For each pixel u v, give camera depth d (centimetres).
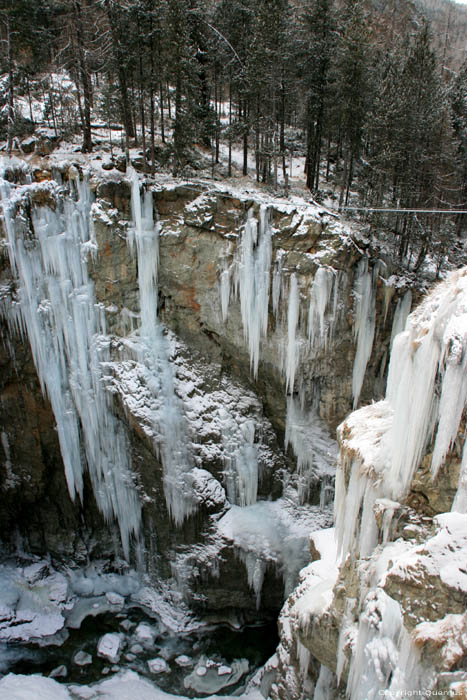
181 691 1348
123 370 1577
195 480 1539
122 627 1531
